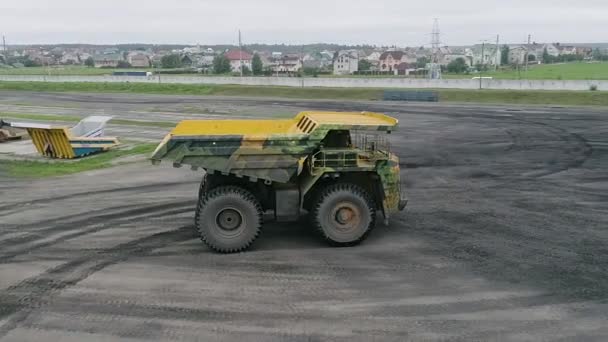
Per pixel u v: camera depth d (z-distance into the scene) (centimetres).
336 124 888
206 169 880
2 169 1634
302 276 796
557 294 733
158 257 879
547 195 1284
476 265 838
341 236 914
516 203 1212
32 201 1248
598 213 1127
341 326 645
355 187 915
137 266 839
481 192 1320
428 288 753
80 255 890
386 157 933
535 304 704
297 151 885
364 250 906
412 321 658
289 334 627
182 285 765
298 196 915
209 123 990
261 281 779
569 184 1398
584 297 724
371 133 971
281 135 879
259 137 874
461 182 1434
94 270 823
